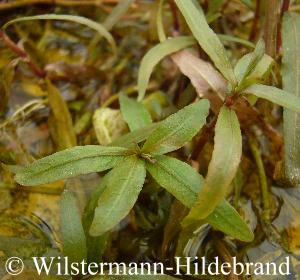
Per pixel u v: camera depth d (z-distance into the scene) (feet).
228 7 0.96
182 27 0.89
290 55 0.72
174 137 0.58
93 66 0.88
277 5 0.74
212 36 0.62
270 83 0.76
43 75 0.86
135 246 0.71
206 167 0.78
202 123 0.58
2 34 0.79
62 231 0.59
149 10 1.00
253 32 0.89
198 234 0.72
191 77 0.72
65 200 0.59
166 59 0.92
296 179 0.68
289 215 0.74
